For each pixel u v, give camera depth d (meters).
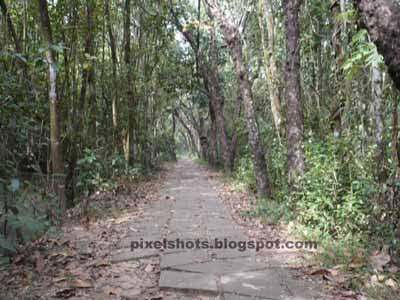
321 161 5.69
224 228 5.85
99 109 10.29
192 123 32.03
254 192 9.53
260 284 3.55
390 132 5.06
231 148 15.77
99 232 5.42
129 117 11.88
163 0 14.25
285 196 6.71
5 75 5.20
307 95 9.28
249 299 3.21
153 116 17.80
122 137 11.73
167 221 6.38
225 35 8.23
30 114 6.04
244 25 13.99
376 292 3.33
